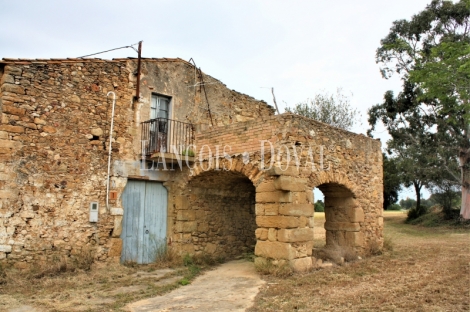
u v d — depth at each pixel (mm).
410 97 26094
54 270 7879
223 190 11422
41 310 5590
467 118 10734
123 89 9703
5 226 7613
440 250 12125
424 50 23031
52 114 8430
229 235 11508
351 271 8445
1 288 6781
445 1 22859
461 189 24688
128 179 9734
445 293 6320
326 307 5566
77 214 8594
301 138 8820
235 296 6508
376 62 25219
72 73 8828
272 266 8141
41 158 8188
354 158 10867
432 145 24922
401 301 5840
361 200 11000
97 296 6465
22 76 8062
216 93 12156
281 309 5578
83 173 8781
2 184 7633
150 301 6211
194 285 7566
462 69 10000
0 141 7668
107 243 9000
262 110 13719
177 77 11023
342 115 23234
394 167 30484
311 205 8844
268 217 8414
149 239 10047
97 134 9102
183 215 10305
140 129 9938
